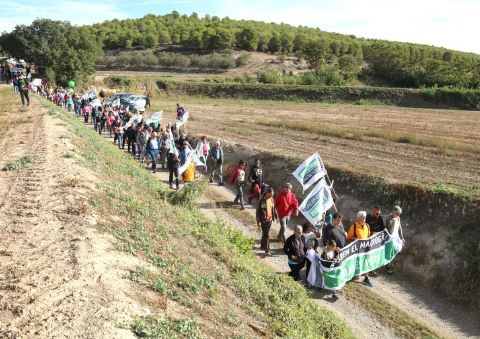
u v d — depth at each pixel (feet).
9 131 61.82
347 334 31.35
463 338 34.30
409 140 86.33
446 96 191.01
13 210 29.73
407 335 34.35
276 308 28.63
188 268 27.86
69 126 68.28
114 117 96.27
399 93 194.18
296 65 329.11
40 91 150.30
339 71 270.26
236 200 60.75
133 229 30.35
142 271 23.71
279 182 66.03
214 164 69.72
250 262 37.11
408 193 50.34
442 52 378.53
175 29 400.26
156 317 19.67
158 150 72.49
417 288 41.73
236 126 110.01
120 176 46.68
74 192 33.22
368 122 123.03
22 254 23.48
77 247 24.35
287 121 116.67
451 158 71.61
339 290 40.52
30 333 17.16
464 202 45.14
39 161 42.50
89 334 17.29
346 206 55.11
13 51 192.85
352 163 67.10
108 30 405.80
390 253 42.55
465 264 40.47
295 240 39.81
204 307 23.29
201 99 199.31
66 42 189.57
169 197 48.08
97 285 20.95
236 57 346.33
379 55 277.03
